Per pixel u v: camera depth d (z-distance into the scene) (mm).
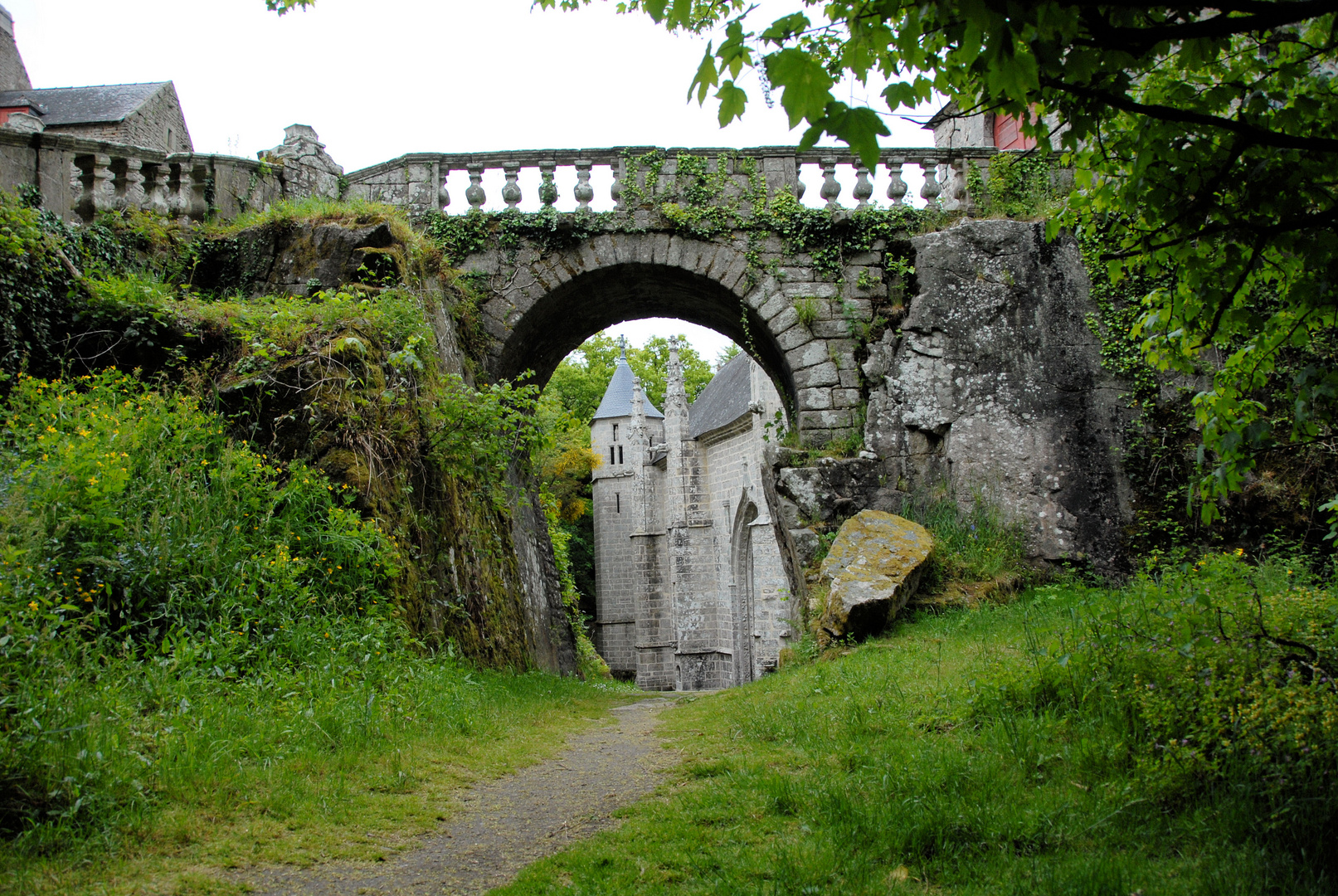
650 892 3283
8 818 3500
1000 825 3611
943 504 11797
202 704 5035
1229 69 4301
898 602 9867
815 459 12375
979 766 4336
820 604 10188
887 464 12094
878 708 6000
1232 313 4398
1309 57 3826
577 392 45812
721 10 4359
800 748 5422
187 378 8148
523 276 13211
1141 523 11492
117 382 7695
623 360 42938
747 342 15023
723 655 30016
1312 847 3162
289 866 3617
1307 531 9680
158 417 7141
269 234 11008
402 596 7711
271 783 4473
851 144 2645
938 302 12320
